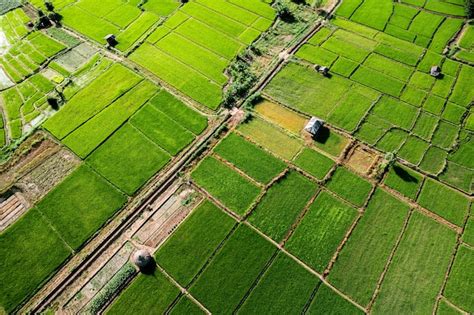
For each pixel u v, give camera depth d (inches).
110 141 1413.6
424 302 1056.2
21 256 1163.9
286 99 1507.1
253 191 1263.5
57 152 1402.6
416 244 1151.0
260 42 1722.4
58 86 1616.6
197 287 1091.3
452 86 1518.2
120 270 1121.4
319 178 1284.4
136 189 1286.9
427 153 1342.3
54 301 1082.7
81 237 1192.2
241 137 1397.6
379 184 1272.1
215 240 1168.2
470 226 1179.3
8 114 1545.3
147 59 1686.8
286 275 1104.2
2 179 1344.7
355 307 1051.9
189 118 1465.3
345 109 1464.1
